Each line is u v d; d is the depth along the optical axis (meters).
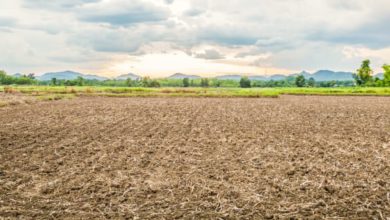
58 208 8.48
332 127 21.83
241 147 15.39
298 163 12.53
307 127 21.80
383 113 31.12
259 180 10.57
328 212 8.23
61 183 10.29
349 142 16.59
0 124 22.48
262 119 26.19
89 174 11.18
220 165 12.27
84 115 28.41
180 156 13.66
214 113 30.84
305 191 9.64
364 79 131.62
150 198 9.16
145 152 14.38
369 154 13.98
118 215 8.09
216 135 18.59
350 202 8.84
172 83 195.88
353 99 54.56
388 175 11.09
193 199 9.07
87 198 9.12
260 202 8.84
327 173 11.29
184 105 40.34
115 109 34.31
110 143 16.27
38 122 23.69
